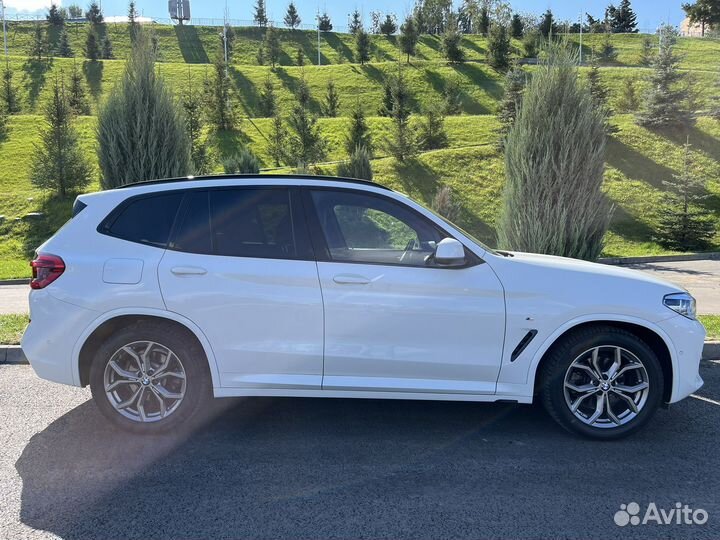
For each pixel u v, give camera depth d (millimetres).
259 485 3627
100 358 4184
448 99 36281
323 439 4320
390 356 4145
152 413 4289
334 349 4145
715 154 25141
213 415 4781
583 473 3797
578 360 4234
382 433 4438
